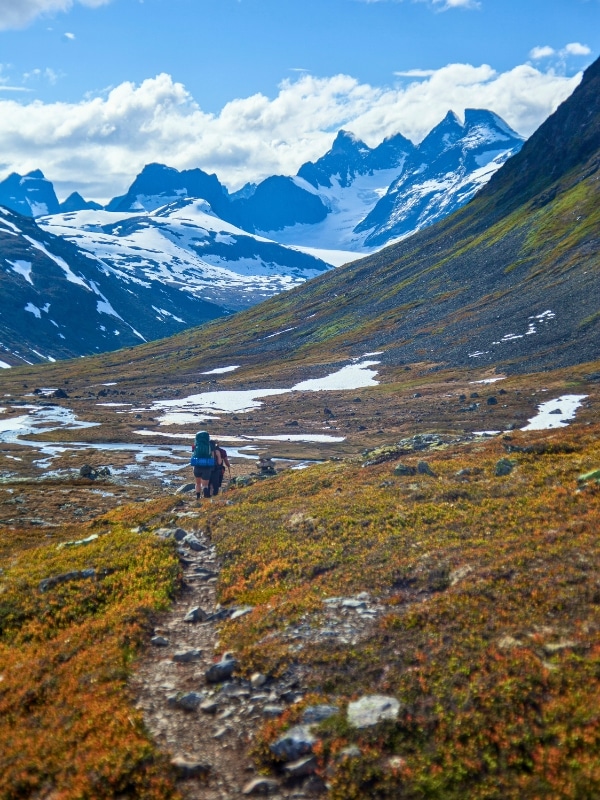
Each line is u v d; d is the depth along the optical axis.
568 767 11.55
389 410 124.00
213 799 12.43
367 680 14.82
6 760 14.89
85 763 13.80
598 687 12.95
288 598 20.09
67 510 56.06
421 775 12.05
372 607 18.39
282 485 39.25
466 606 16.84
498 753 12.23
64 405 171.25
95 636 20.03
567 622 15.34
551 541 20.30
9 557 34.31
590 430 36.81
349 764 12.48
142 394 188.75
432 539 23.05
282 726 13.81
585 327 150.25
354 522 26.73
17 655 20.69
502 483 28.80
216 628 19.92
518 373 136.62
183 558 26.89
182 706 15.34
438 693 13.79
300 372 189.12
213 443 44.38
